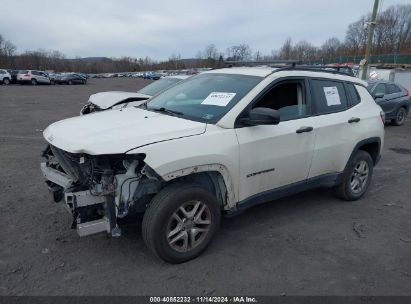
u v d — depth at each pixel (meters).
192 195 3.63
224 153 3.76
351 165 5.38
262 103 4.23
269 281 3.51
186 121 3.90
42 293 3.23
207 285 3.41
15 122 13.23
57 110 17.73
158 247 3.54
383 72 23.52
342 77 5.36
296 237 4.41
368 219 5.04
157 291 3.31
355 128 5.27
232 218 4.88
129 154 3.32
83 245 4.04
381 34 70.81
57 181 3.87
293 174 4.56
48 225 4.48
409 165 8.20
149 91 9.85
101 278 3.46
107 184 3.40
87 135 3.51
